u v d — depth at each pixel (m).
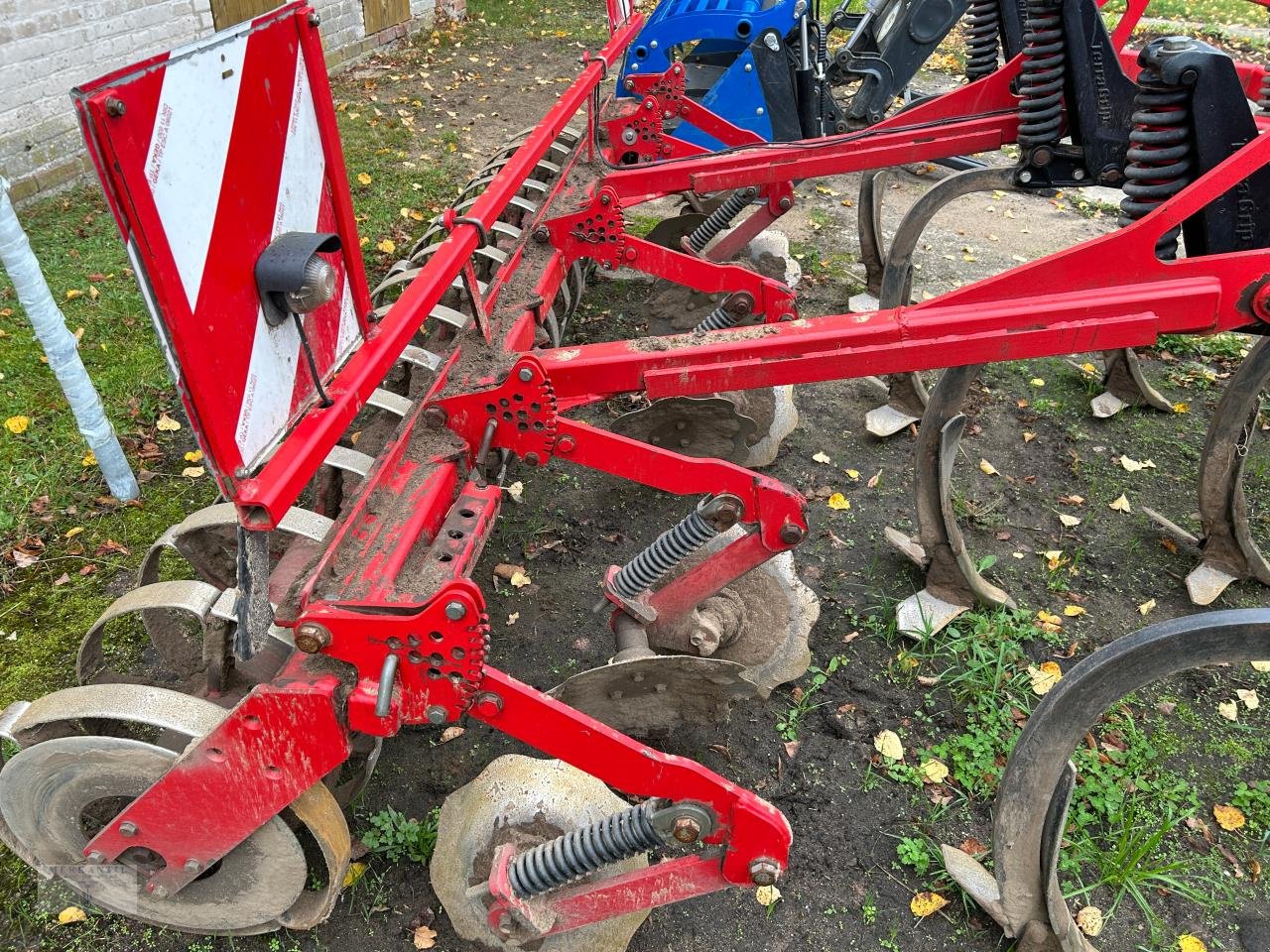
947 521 3.18
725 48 6.08
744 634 2.97
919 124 3.90
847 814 2.67
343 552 2.03
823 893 2.46
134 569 3.45
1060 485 4.08
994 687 3.03
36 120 6.01
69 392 3.40
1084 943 2.25
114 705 1.90
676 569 3.00
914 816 2.67
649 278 5.71
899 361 2.49
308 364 1.78
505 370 2.71
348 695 1.87
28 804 2.01
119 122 1.21
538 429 2.56
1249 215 2.52
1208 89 2.43
